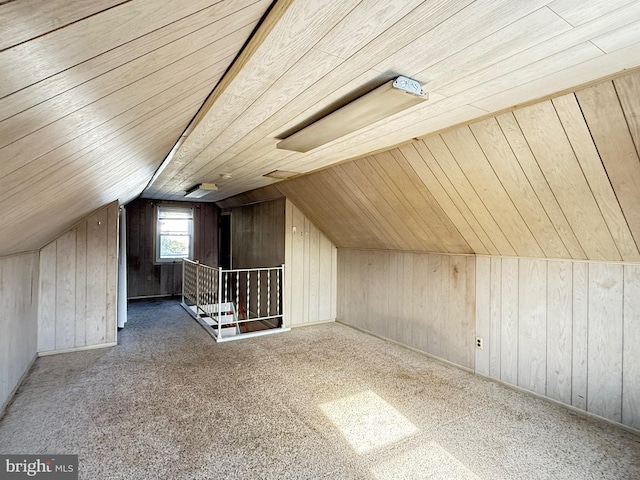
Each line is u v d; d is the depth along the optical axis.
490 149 2.21
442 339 3.56
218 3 0.75
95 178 1.99
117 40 0.64
